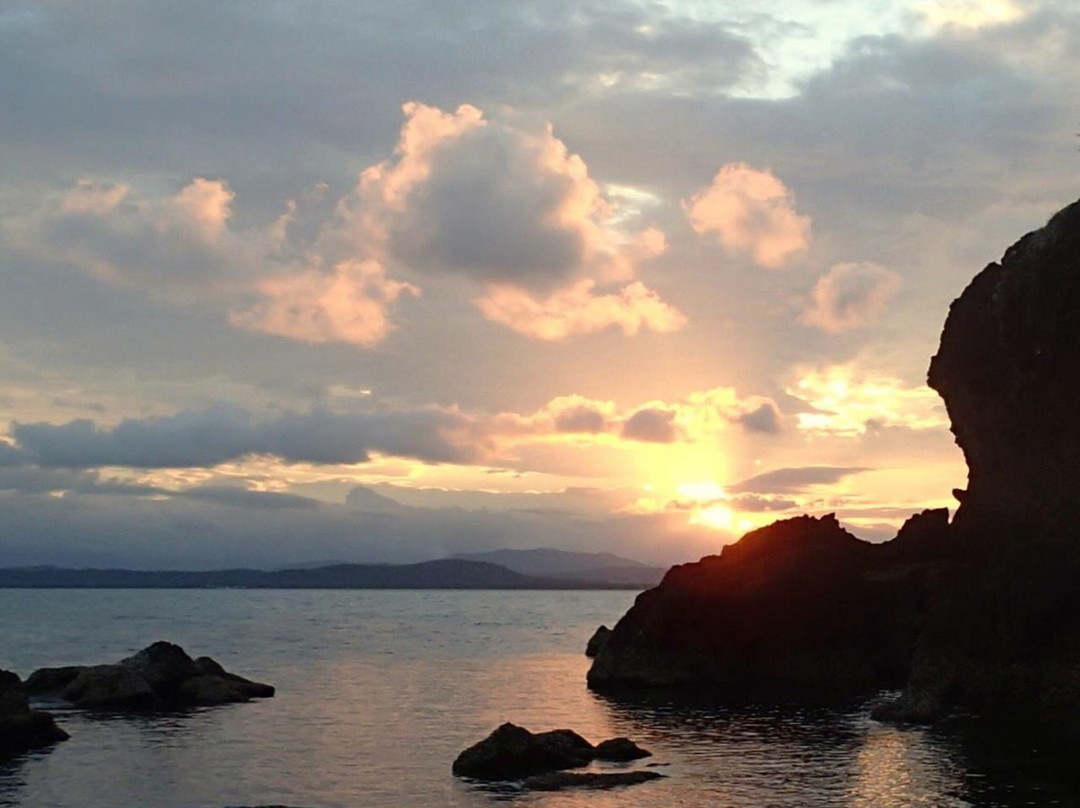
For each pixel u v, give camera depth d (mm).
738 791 36875
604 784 38031
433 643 125812
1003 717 49625
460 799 36625
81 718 56781
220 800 37188
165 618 190625
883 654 71625
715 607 74000
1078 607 49625
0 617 186250
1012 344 61969
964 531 71375
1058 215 62344
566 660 99250
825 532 78938
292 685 74875
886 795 35875
